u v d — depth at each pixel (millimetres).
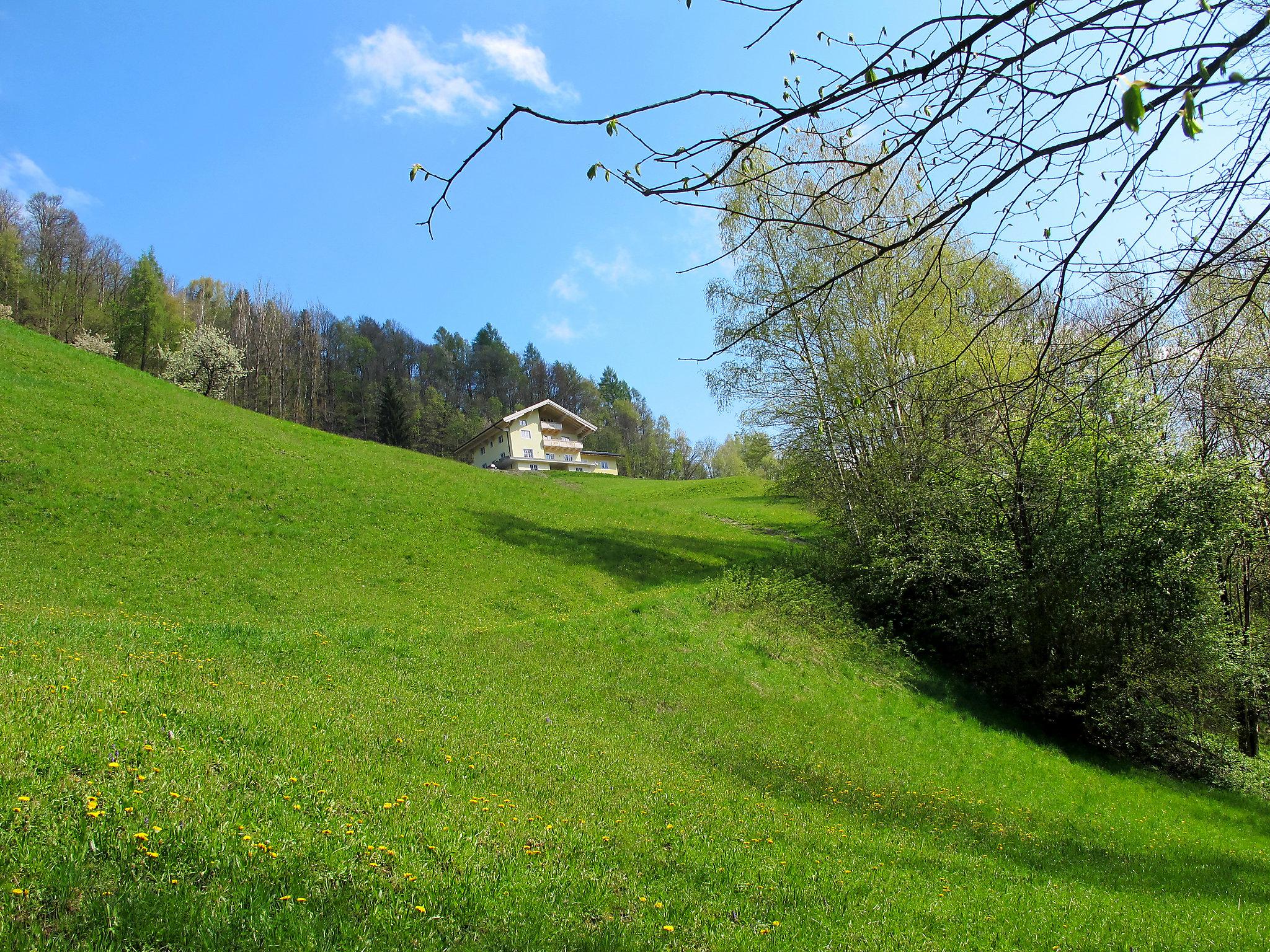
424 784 8141
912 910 7090
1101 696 18219
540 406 87500
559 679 15172
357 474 33438
